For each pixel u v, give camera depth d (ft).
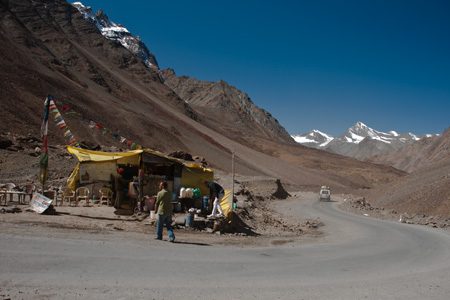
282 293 19.54
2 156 82.53
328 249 39.32
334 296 19.70
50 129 170.30
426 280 25.27
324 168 599.98
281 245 40.24
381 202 151.94
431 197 114.62
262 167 384.88
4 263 20.44
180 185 53.42
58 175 80.02
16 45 314.14
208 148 357.20
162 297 17.21
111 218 41.75
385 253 38.45
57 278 18.79
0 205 43.52
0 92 178.50
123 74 571.69
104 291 17.39
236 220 52.26
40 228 31.42
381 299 19.76
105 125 241.55
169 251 28.55
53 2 650.84
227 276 22.40
